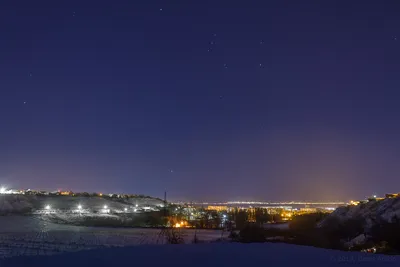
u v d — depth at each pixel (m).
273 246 11.88
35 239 19.73
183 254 9.96
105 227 30.16
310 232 17.70
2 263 8.46
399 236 13.91
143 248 10.93
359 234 16.83
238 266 8.34
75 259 8.99
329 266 8.49
